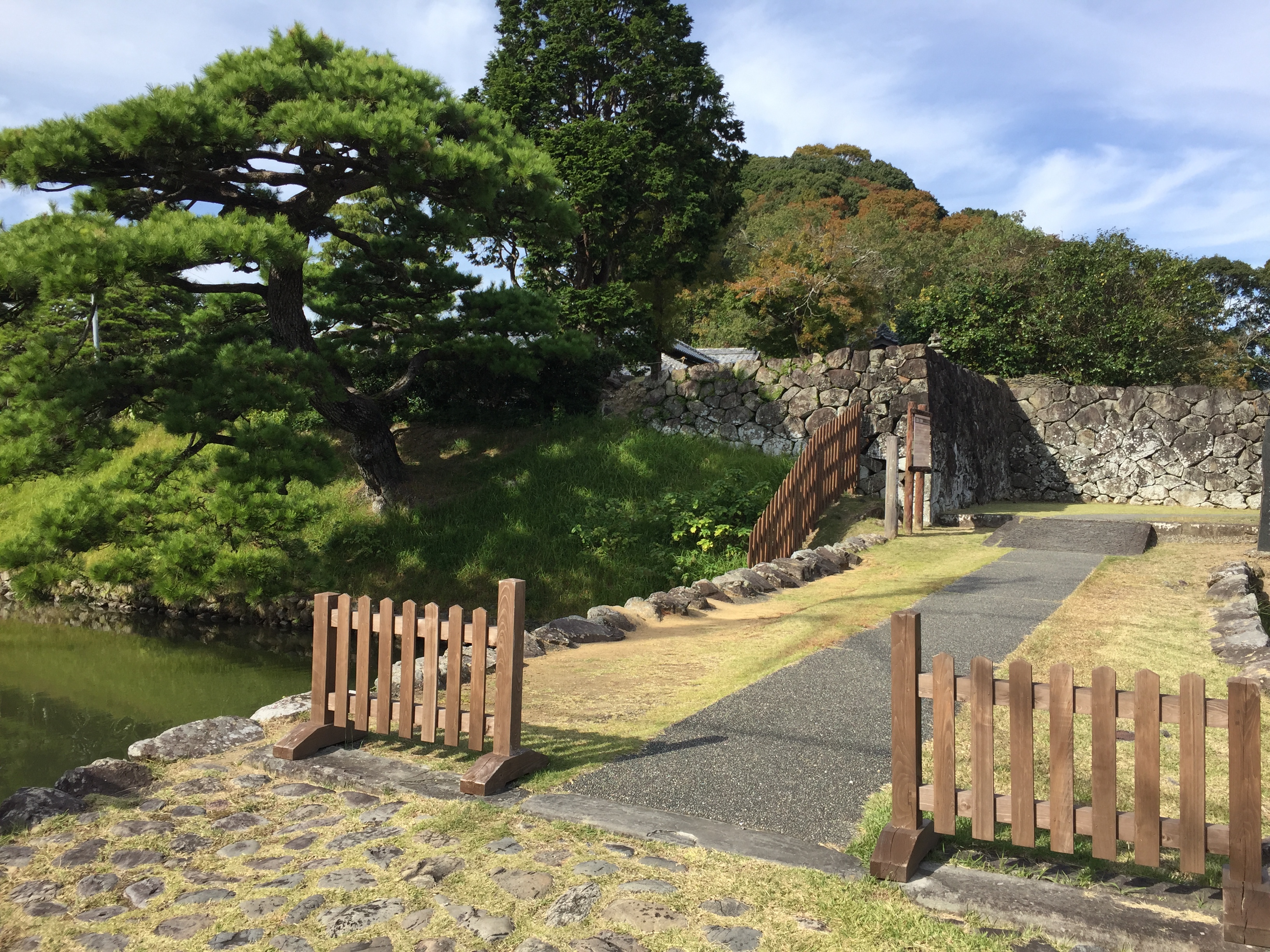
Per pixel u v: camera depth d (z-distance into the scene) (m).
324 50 13.02
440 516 15.03
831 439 14.13
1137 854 2.89
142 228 9.98
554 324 17.00
